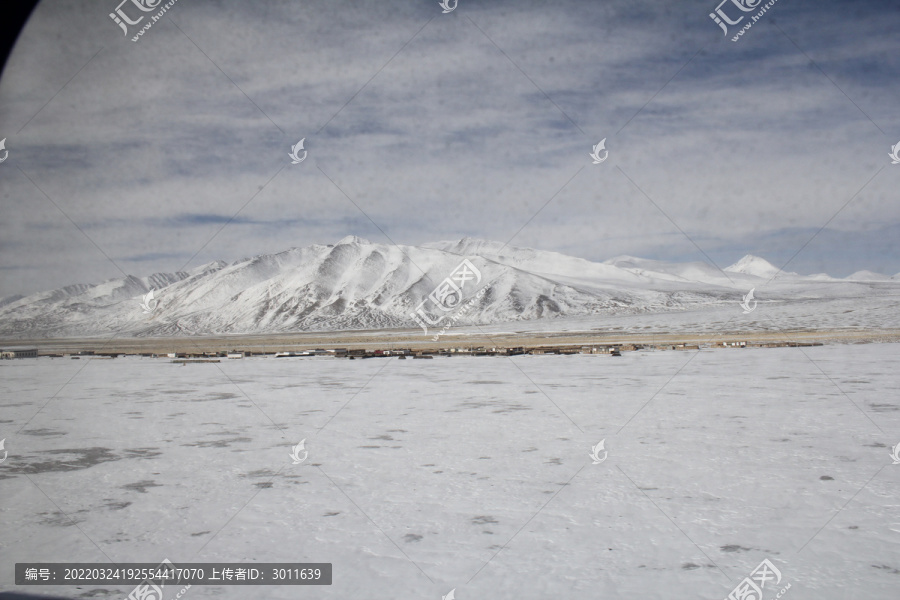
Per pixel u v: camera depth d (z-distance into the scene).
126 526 8.00
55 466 11.30
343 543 7.32
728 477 9.74
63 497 9.30
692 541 7.18
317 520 8.13
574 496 8.92
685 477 9.79
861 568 6.39
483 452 11.84
